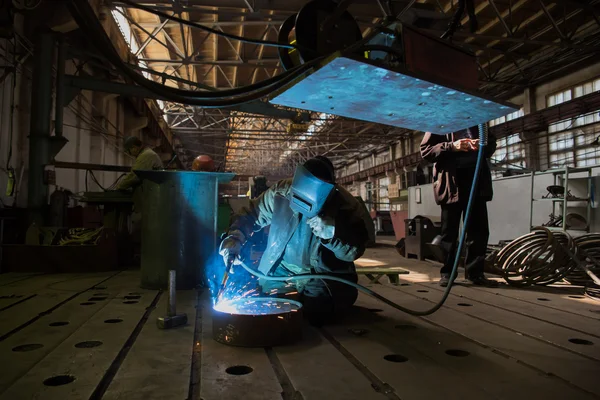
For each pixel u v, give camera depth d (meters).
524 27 12.27
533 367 1.58
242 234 2.35
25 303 2.74
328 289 2.18
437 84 1.09
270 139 23.50
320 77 1.03
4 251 4.47
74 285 3.56
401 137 23.97
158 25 11.15
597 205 6.20
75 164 5.79
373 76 1.03
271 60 12.59
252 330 1.79
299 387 1.35
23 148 6.54
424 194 8.95
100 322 2.22
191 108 18.72
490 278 4.26
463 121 1.42
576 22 12.06
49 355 1.66
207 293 3.21
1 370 1.50
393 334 2.06
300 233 2.23
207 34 11.80
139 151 5.31
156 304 2.76
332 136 24.03
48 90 5.44
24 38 6.01
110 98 11.59
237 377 1.44
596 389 1.36
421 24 1.55
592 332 2.09
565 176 6.31
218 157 33.09
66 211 5.68
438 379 1.44
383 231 18.62
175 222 3.37
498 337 2.00
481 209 3.73
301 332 1.93
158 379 1.42
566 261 3.73
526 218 7.37
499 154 16.38
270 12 10.80
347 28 1.30
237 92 1.24
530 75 14.16
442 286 3.70
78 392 1.30
